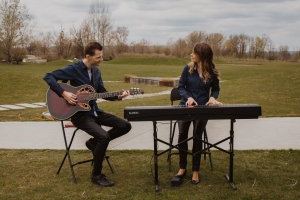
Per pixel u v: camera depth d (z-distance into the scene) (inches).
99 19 2689.5
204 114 144.3
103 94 168.2
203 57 166.7
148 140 245.6
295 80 629.0
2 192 157.8
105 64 2085.4
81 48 2635.3
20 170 187.5
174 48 2984.7
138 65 1968.5
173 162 198.1
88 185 165.6
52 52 2893.7
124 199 149.1
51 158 208.2
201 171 182.4
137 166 191.8
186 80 174.1
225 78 1119.0
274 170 180.7
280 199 145.7
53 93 168.1
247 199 146.7
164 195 152.5
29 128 294.7
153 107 145.6
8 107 527.2
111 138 175.3
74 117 167.8
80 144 239.3
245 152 212.5
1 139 256.8
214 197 149.1
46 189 161.2
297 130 269.0
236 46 3196.4
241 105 146.7
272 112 370.0
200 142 166.2
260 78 709.3
